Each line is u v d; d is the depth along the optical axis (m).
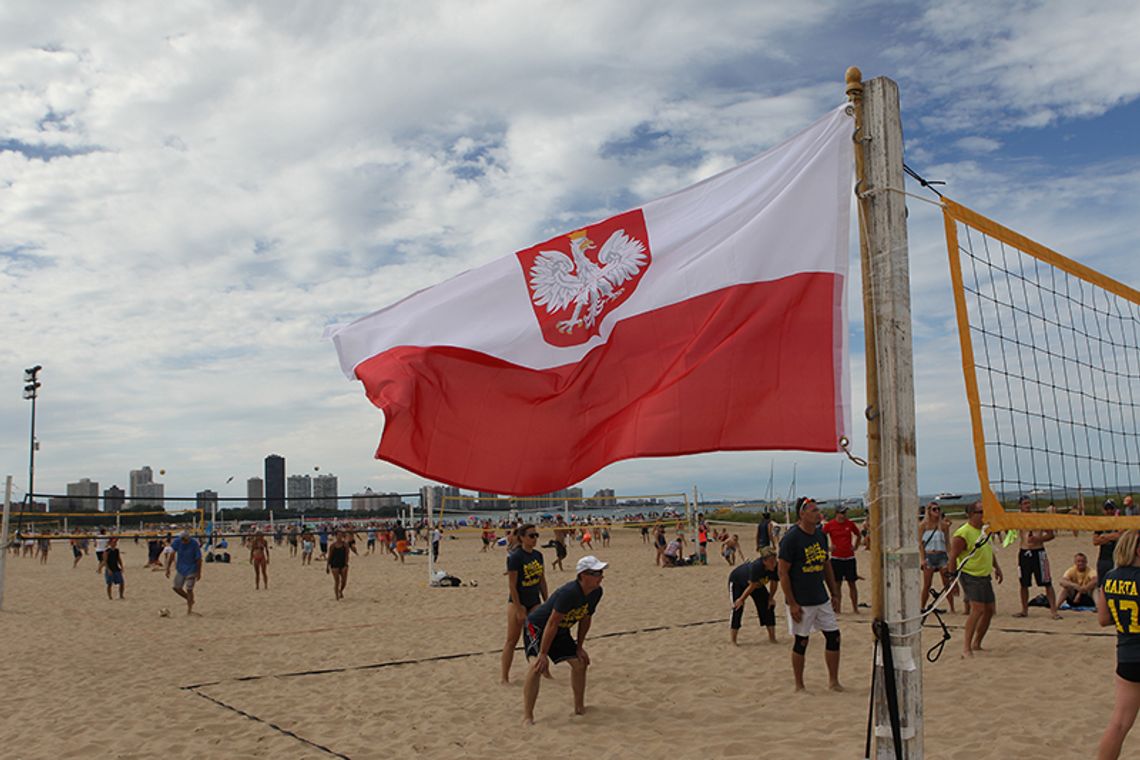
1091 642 8.01
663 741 5.63
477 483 3.57
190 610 13.52
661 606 12.48
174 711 6.96
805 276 3.23
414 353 3.77
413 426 3.65
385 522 43.56
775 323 3.24
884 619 2.91
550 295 3.71
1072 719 5.59
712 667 7.80
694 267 3.45
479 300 3.80
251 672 8.55
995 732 5.39
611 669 7.93
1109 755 4.17
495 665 8.41
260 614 13.55
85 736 6.35
